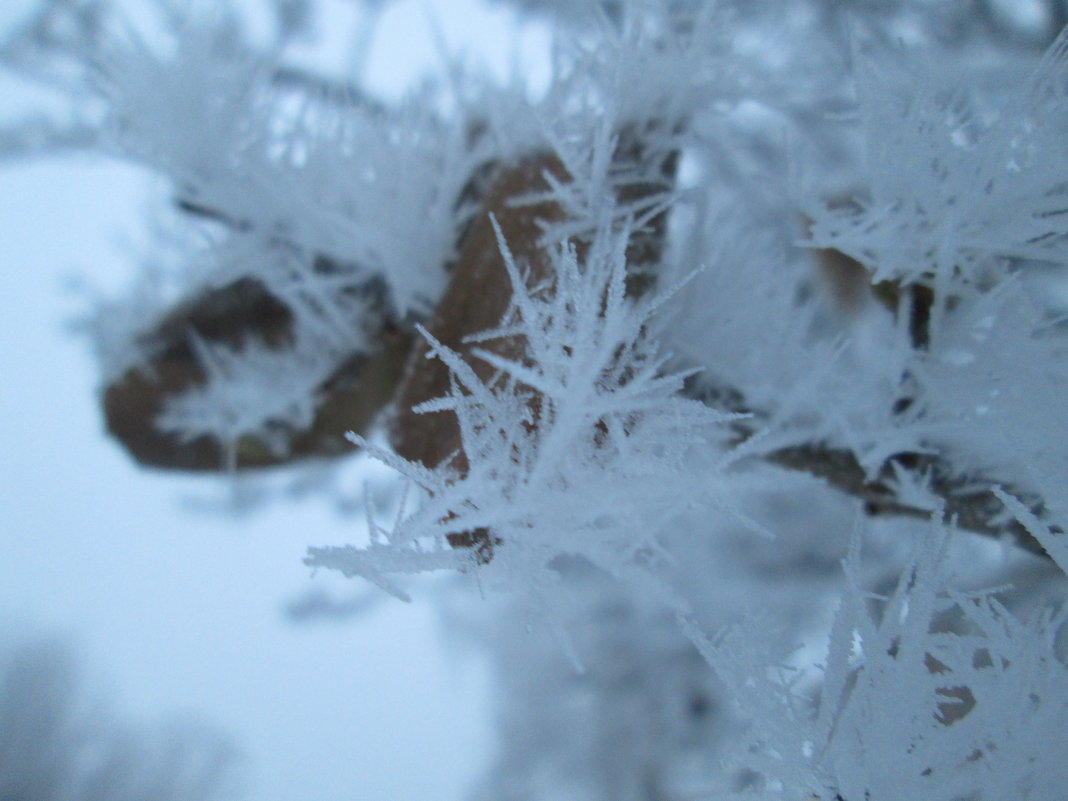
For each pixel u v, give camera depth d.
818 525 3.12
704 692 4.00
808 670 0.73
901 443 0.80
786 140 0.87
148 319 1.26
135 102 1.11
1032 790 0.55
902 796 0.57
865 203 0.80
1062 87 0.73
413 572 0.53
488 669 4.29
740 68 0.93
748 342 0.89
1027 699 0.57
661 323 0.82
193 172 1.11
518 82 1.02
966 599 0.61
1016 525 0.78
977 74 1.45
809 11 1.99
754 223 1.03
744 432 0.87
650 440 0.57
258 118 1.12
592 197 0.79
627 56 0.87
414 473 0.55
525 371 0.54
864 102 0.77
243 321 1.20
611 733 4.10
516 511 0.53
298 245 1.14
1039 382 0.73
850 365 1.00
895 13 2.31
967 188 0.74
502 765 4.44
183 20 1.15
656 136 0.88
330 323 1.14
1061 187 0.75
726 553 3.30
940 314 0.79
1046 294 1.17
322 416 1.22
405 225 1.04
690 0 0.97
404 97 1.14
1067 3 2.37
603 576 3.76
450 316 0.85
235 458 1.30
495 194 0.91
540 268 0.77
